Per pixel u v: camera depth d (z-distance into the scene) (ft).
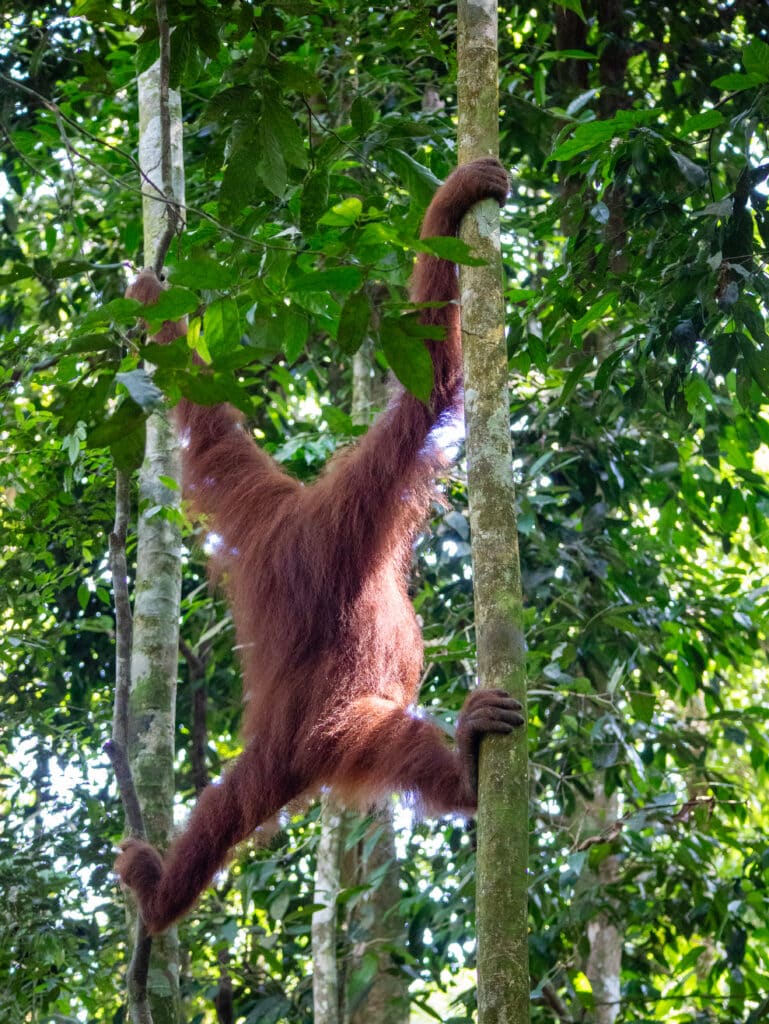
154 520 29.55
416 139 33.22
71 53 41.04
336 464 25.57
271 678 24.59
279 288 21.72
